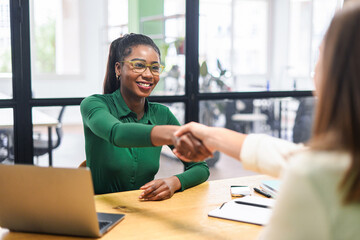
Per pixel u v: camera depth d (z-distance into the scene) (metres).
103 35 8.34
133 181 1.76
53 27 8.65
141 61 1.76
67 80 8.47
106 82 1.89
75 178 1.05
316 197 0.62
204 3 2.90
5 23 2.28
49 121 2.96
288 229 0.64
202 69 2.87
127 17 2.96
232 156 1.09
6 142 2.43
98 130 1.50
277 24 4.16
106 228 1.16
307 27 3.68
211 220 1.26
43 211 1.11
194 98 2.78
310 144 0.67
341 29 0.64
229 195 1.54
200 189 1.62
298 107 3.47
